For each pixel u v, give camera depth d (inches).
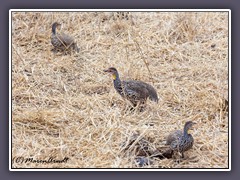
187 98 824.3
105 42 973.8
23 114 784.9
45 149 724.7
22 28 997.2
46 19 1012.5
